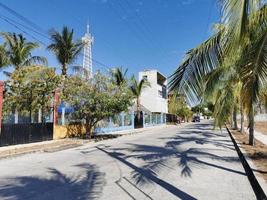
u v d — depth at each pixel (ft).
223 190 27.30
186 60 22.86
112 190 26.81
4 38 95.35
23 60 97.96
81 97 80.74
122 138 87.56
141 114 158.81
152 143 70.38
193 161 43.11
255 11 17.76
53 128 77.82
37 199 24.21
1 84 59.62
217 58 22.31
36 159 46.26
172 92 22.84
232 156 48.60
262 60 19.40
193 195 25.53
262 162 39.50
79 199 24.09
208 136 91.97
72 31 98.17
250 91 20.20
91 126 85.71
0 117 59.36
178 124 207.72
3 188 27.71
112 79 87.10
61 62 99.25
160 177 32.40
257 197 25.16
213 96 37.50
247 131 112.06
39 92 78.74
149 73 199.72
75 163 41.78
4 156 47.75
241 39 17.88
